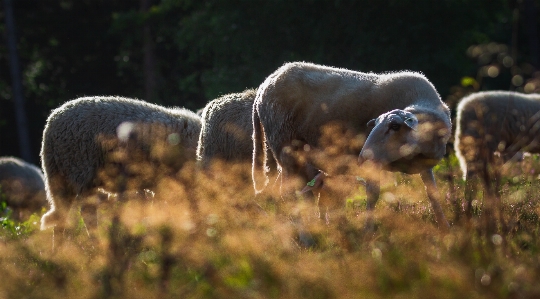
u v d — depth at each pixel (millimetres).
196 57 43938
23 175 23047
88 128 13102
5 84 51062
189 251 7562
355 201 11789
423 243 7492
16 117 47906
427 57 38031
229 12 40250
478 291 6012
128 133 13203
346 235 8555
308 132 10953
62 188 13430
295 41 39938
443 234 8312
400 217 8898
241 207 11680
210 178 12570
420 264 6566
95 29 50562
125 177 13281
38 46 51656
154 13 45562
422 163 9648
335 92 10680
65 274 7398
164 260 7383
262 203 12406
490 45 6766
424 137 9336
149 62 47812
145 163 13422
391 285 6328
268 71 39781
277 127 11203
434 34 38938
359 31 38125
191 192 12555
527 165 14695
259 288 6609
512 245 7336
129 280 7023
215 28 40219
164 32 47656
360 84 10570
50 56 51344
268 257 7316
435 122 9516
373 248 7434
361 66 38500
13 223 15086
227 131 12859
